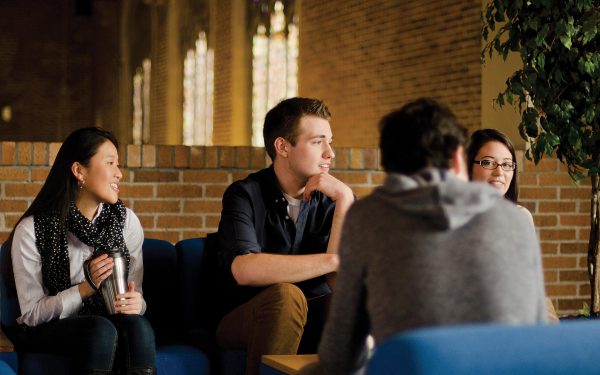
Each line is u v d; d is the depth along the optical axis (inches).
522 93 197.5
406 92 420.8
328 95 504.1
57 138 1014.4
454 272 88.4
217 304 164.6
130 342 145.6
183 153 229.8
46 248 153.1
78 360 143.7
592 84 191.6
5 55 1002.7
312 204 162.1
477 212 89.0
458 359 80.7
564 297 250.5
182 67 825.5
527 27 193.5
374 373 82.5
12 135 1003.3
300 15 544.1
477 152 163.9
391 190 91.9
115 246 157.0
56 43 1013.8
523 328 85.0
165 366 152.9
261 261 150.2
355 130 471.8
